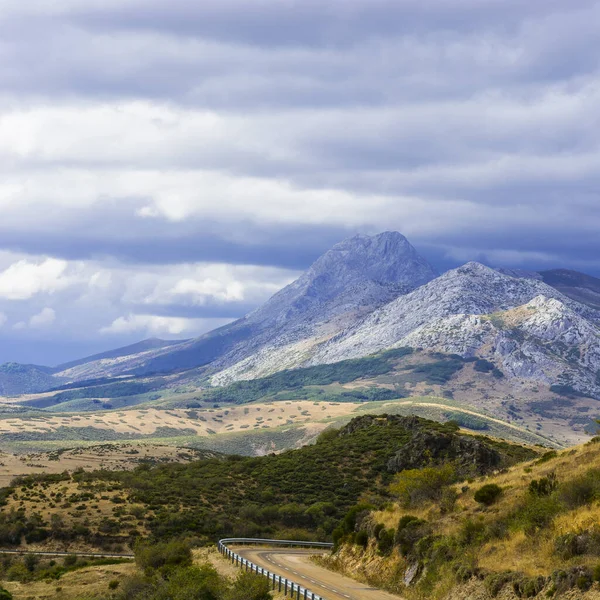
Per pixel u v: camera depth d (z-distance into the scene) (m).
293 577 52.47
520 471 55.84
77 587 71.69
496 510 47.25
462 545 44.16
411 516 52.72
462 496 54.78
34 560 83.00
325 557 62.09
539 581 34.16
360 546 57.03
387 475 115.00
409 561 47.50
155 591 59.84
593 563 33.66
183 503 106.31
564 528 39.25
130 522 96.88
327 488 114.00
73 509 100.81
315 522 101.19
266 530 97.00
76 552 89.94
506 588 36.06
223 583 51.91
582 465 49.59
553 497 43.50
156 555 73.31
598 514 38.78
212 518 98.88
